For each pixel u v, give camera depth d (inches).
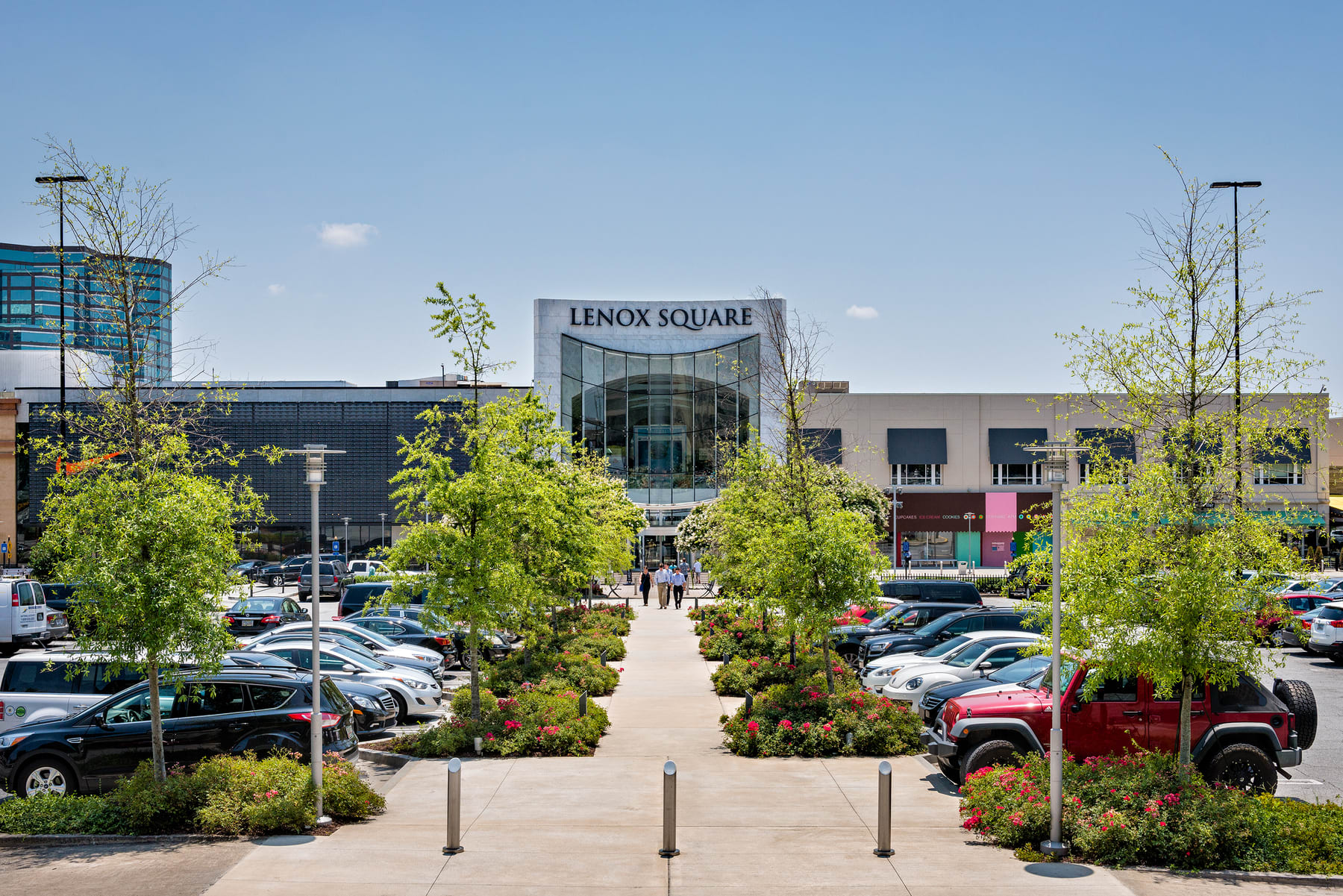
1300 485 2209.6
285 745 516.1
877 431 2568.9
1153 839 402.0
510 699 741.9
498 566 657.6
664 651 1187.3
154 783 458.6
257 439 2615.7
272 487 2613.2
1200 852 396.8
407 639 1049.5
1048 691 529.0
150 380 733.9
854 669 930.1
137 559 460.1
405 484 703.7
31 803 458.9
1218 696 507.2
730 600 1107.3
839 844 429.4
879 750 624.4
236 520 503.2
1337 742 673.0
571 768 585.9
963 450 2583.7
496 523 664.4
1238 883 381.7
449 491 665.0
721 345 2507.4
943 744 528.4
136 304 543.8
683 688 914.7
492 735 629.3
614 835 441.7
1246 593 427.5
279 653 783.1
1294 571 428.8
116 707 525.0
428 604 664.4
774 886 374.9
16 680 622.2
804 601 698.8
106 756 510.6
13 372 3255.4
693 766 591.5
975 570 2458.2
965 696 543.5
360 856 410.0
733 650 1074.1
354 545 2615.7
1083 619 454.9
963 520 2534.5
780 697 679.7
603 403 2488.9
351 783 477.1
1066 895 365.4
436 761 606.2
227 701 525.7
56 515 469.4
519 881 379.2
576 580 1051.3
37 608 1170.6
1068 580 458.9
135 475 481.7
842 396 2566.4
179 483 476.4
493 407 729.6
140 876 384.5
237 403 2613.2
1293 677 970.1
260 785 457.7
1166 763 455.2
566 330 2484.0
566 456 1549.0
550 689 802.8
